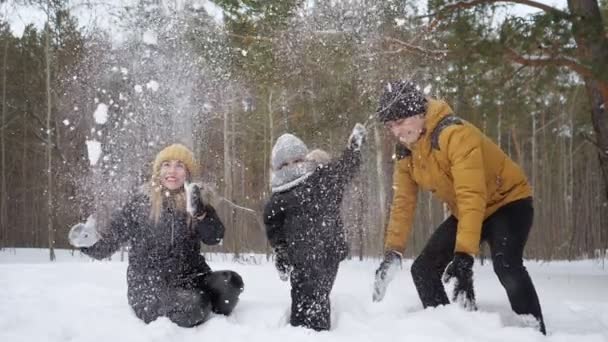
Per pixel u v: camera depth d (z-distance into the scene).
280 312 2.75
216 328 2.41
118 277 4.00
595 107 5.80
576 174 18.44
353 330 2.41
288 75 5.18
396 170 2.91
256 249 7.08
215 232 2.71
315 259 2.52
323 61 4.85
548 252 16.47
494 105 5.47
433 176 2.67
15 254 12.88
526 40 4.84
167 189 2.70
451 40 4.98
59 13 8.13
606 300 3.75
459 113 5.64
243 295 3.36
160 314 2.49
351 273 4.79
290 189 2.62
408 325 2.38
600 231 17.12
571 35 4.80
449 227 2.80
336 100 4.98
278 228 2.71
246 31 5.20
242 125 6.46
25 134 15.42
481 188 2.47
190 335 2.33
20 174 16.67
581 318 2.88
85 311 2.65
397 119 2.60
